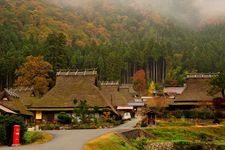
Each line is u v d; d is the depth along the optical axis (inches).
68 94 2992.1
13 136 1517.0
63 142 1557.6
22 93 3580.2
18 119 1584.6
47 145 1456.7
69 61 6245.1
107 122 2731.3
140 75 7509.8
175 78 7583.7
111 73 6835.6
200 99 3284.9
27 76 4306.1
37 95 3909.9
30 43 6988.2
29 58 4645.7
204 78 3427.7
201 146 2156.7
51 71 4441.4
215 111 3004.4
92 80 3065.9
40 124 2583.7
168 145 2100.1
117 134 1877.5
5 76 5408.5
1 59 5344.5
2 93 2600.9
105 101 2938.0
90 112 2785.4
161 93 5541.3
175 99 3363.7
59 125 2490.2
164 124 2741.1
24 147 1402.6
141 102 4712.1
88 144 1478.8
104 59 7140.8
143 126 2647.6
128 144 1820.9
